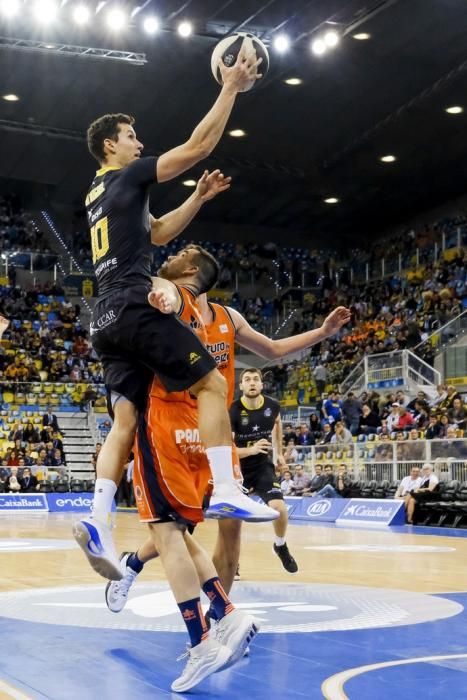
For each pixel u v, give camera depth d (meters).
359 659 4.06
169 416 3.73
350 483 17.69
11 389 25.80
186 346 3.65
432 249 29.67
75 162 28.42
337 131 25.62
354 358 26.27
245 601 6.04
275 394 28.00
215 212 33.28
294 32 19.80
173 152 3.73
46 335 28.61
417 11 18.55
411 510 15.69
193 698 3.34
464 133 25.30
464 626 4.97
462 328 22.17
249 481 7.71
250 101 23.36
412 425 18.41
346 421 20.62
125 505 24.05
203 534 13.27
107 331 3.76
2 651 4.20
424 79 22.14
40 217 32.41
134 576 4.91
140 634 4.66
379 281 31.19
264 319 32.47
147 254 3.82
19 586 6.90
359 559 9.34
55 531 14.41
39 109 24.69
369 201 31.84
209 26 19.56
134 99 23.67
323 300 32.03
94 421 26.20
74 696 3.34
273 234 35.28
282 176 29.30
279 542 7.67
